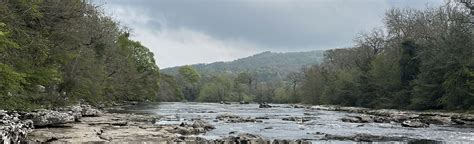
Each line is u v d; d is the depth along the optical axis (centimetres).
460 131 3102
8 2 2675
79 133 2038
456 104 5969
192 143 1970
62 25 3572
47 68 3400
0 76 2300
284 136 2595
